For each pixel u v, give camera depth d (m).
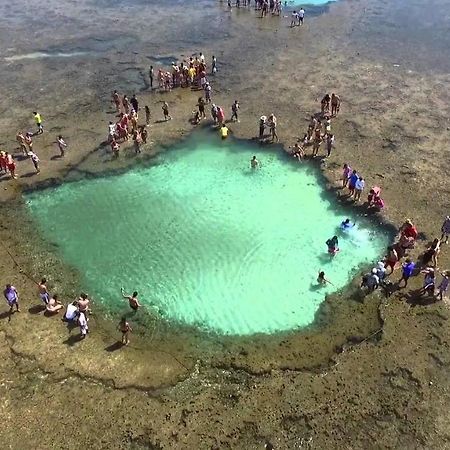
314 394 21.64
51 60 50.59
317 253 29.08
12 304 24.78
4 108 41.97
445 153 36.03
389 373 22.39
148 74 47.62
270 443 19.98
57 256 28.78
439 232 29.48
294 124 39.56
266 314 25.59
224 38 55.97
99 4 67.88
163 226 30.98
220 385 22.14
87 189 33.72
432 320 24.55
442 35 56.38
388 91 44.28
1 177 33.81
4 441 19.97
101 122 40.00
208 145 37.69
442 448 19.80
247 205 32.50
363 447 19.88
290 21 60.97
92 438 20.06
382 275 26.06
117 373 22.44
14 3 68.00
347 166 32.53
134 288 27.02
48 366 22.66
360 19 61.53
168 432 20.27
